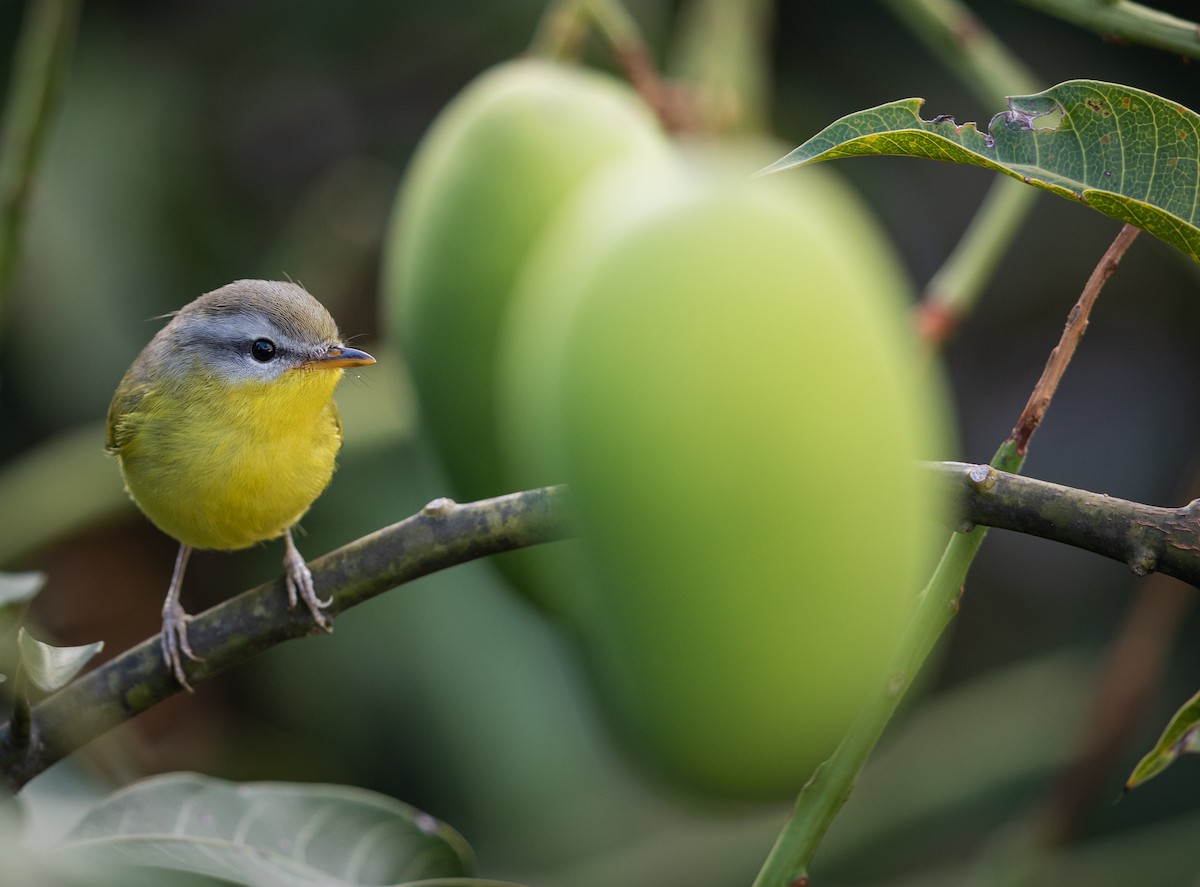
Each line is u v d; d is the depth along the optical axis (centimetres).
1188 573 308
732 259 246
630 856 324
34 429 327
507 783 324
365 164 331
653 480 243
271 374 320
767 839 324
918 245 331
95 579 327
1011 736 327
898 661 308
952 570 308
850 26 329
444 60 331
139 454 320
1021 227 332
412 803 324
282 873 312
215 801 312
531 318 282
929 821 327
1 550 323
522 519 310
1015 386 333
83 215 327
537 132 314
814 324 246
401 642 325
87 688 311
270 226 330
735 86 318
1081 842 327
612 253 254
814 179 307
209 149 329
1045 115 309
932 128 308
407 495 326
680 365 243
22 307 326
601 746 323
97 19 329
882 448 250
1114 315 333
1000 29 329
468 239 314
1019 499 308
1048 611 330
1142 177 308
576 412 250
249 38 330
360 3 330
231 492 319
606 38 318
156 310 327
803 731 258
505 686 324
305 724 325
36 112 318
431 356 314
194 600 328
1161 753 310
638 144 314
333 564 311
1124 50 329
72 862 309
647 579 250
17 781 311
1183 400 333
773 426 242
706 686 254
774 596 246
